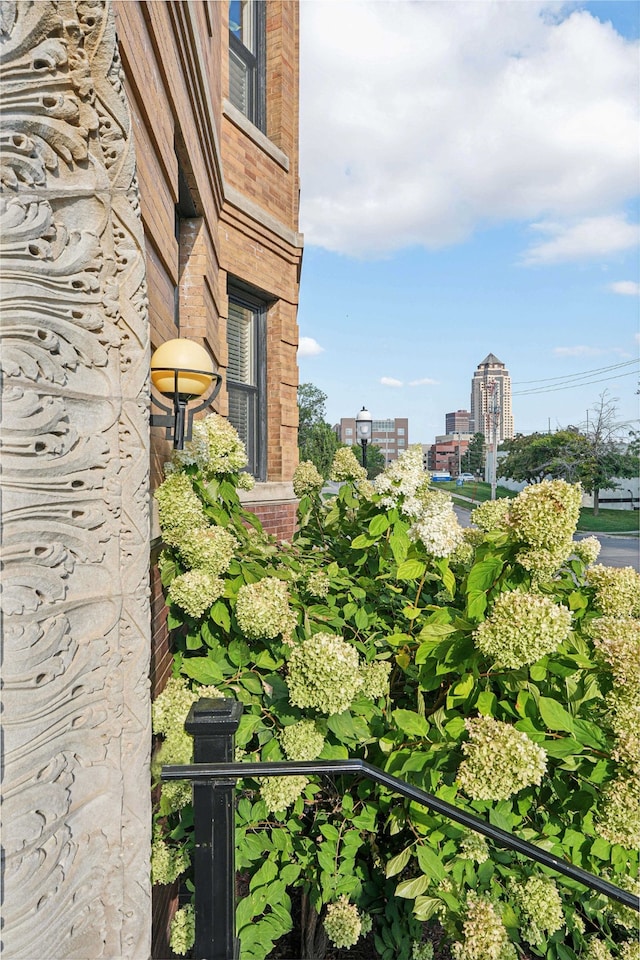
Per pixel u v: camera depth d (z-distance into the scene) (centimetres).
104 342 112
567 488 181
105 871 106
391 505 242
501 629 168
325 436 3178
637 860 173
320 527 379
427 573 281
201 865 123
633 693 167
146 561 123
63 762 96
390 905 217
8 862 83
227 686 215
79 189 104
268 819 217
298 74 707
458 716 190
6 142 88
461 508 3722
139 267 122
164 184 244
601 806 176
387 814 215
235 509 274
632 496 3838
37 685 90
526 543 188
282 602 214
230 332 611
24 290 92
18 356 90
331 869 195
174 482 225
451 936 178
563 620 168
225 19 547
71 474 101
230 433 255
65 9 94
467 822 137
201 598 210
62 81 96
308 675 181
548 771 196
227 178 543
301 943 246
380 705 238
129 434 119
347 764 130
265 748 204
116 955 107
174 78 256
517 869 190
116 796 109
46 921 90
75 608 102
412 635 246
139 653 118
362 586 293
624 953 182
